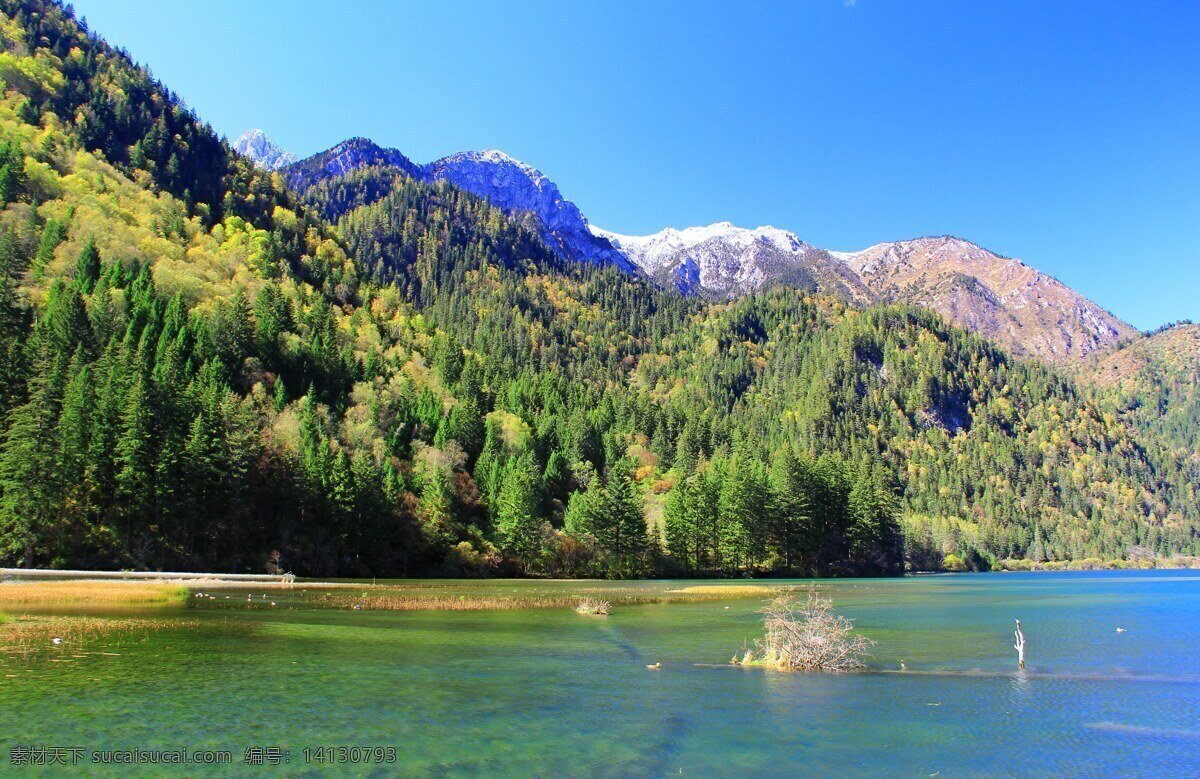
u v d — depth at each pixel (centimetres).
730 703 2966
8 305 11206
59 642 3797
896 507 17838
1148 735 2591
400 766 2105
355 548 11475
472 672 3456
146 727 2364
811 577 15050
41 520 8269
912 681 3466
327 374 16575
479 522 14025
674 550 14350
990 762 2294
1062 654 4309
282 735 2344
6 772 1938
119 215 18988
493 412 19575
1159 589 11112
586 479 17238
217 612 5391
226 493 9756
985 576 17312
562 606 6888
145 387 9125
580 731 2509
